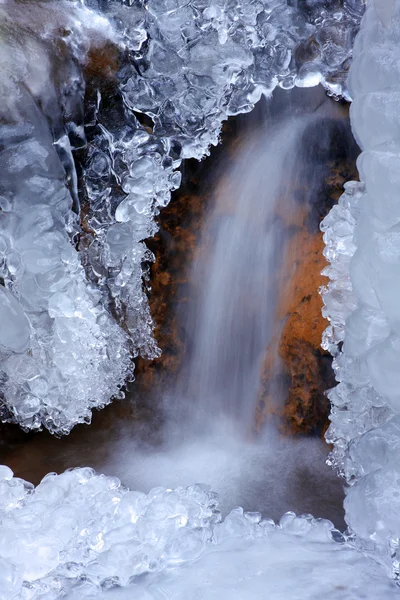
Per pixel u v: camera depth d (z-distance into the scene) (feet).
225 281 14.26
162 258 14.74
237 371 14.21
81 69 12.26
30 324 12.32
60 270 11.83
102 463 13.39
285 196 13.71
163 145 13.38
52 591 8.26
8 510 9.89
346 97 12.78
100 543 9.10
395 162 7.58
